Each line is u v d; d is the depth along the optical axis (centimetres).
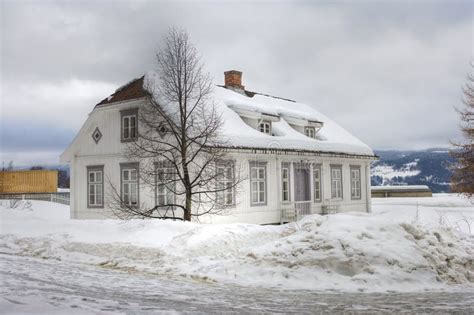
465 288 1149
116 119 2508
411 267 1206
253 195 2450
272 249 1380
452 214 3114
